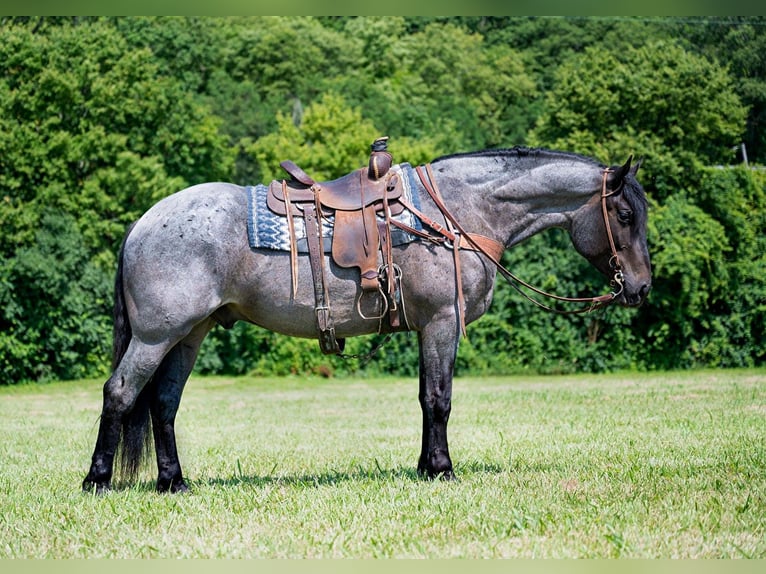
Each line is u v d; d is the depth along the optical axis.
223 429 12.19
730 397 14.36
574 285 22.98
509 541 5.12
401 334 23.22
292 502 6.13
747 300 23.12
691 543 5.08
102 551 5.11
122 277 6.38
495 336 23.41
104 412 6.34
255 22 39.34
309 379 22.64
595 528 5.36
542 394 16.30
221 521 5.67
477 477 6.91
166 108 25.50
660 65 24.66
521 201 6.87
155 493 6.50
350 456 8.96
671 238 22.36
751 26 29.25
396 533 5.30
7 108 23.02
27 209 22.36
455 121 32.00
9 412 15.52
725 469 7.20
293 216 6.45
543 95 35.41
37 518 5.86
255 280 6.39
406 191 6.67
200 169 27.00
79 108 24.06
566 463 7.77
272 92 35.47
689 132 24.56
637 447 8.62
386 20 38.31
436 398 6.66
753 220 23.97
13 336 21.23
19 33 23.42
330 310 6.45
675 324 23.34
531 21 37.88
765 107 28.48
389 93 34.28
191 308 6.20
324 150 24.47
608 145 24.06
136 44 31.53
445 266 6.55
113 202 23.45
